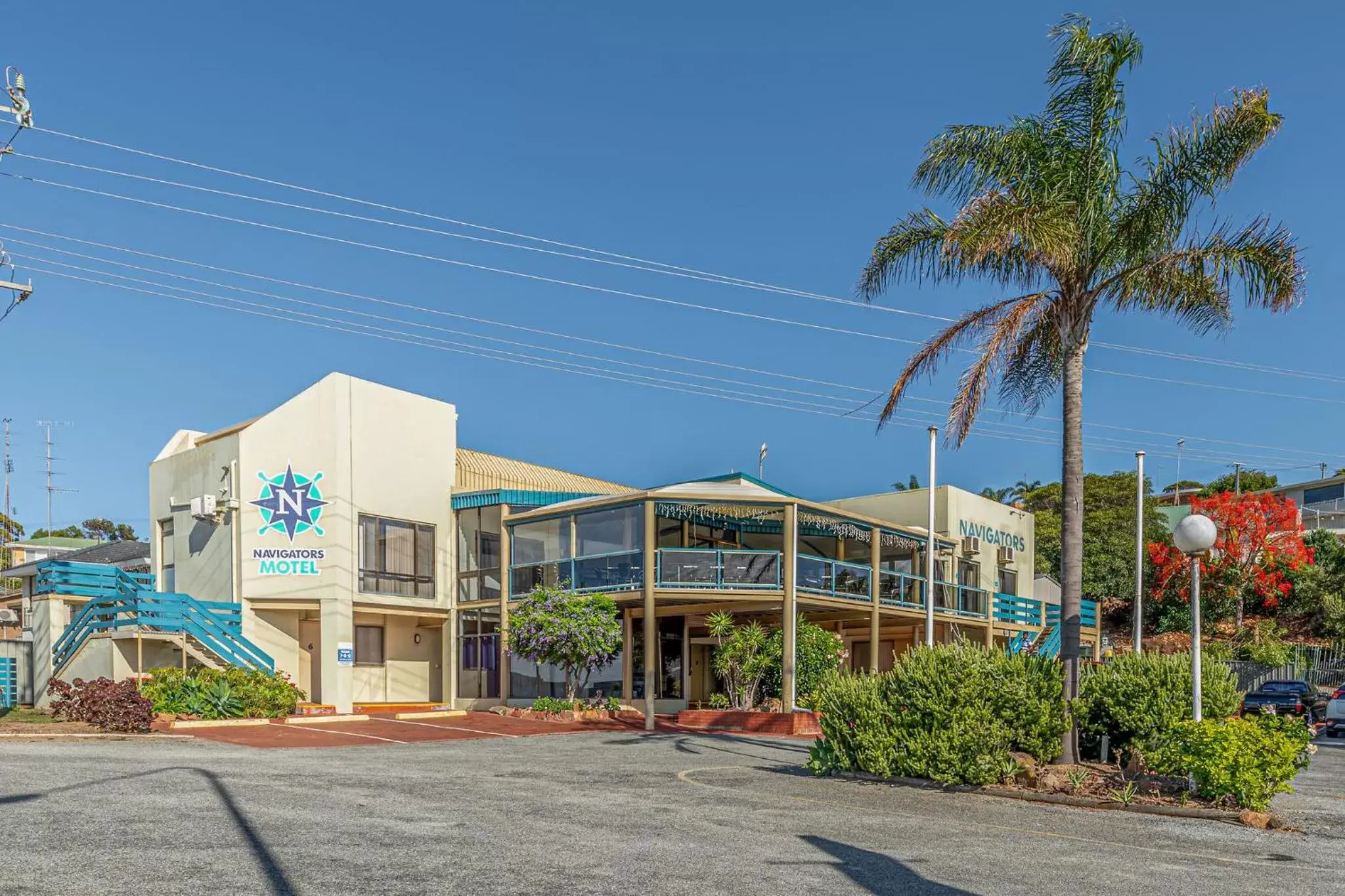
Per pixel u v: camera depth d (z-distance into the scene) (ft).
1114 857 31.78
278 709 72.69
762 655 80.48
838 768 49.24
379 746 60.54
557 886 24.97
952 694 46.24
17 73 61.57
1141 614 102.37
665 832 33.06
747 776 49.26
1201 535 42.63
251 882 24.26
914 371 58.03
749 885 25.99
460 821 33.71
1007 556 121.80
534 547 90.33
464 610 93.20
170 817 32.42
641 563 81.71
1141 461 103.76
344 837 30.14
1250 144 49.03
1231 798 40.83
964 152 53.01
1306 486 217.36
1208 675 48.65
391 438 90.07
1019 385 60.18
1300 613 155.43
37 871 24.66
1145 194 51.03
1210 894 26.96
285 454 85.40
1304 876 29.68
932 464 83.41
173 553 92.07
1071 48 50.16
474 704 91.15
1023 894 26.32
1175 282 51.88
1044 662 48.44
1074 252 49.78
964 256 49.42
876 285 55.88
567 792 41.78
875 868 28.76
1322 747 80.79
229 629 79.92
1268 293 49.55
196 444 94.84
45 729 60.29
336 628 83.15
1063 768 45.83
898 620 100.89
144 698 64.75
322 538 84.43
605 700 84.17
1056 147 51.57
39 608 87.92
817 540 104.53
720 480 95.81
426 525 92.89
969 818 38.52
